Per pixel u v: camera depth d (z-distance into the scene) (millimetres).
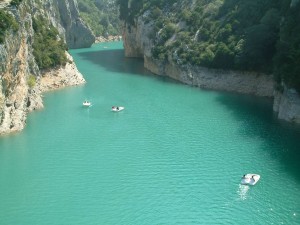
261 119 85688
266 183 59625
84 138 76750
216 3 132375
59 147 72750
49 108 95062
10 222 51594
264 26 104750
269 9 111938
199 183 60031
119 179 61406
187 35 130000
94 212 53406
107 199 56250
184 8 142000
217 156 68312
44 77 113688
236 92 108312
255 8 117375
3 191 58594
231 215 52438
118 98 103375
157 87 115125
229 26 118750
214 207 54188
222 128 80688
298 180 60312
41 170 64500
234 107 94750
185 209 53812
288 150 70062
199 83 115938
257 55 104125
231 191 57875
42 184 60344
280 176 61500
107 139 76125
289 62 86125
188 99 102188
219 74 113625
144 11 152250
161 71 131375
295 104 82875
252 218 51656
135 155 69250
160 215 52688
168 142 74312
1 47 74062
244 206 54188
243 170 63531
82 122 85312
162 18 144750
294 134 76812
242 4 121938
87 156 69125
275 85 93062
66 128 81875
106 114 90438
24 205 55156
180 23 138125
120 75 132125
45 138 76688
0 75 74438
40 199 56469
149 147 72312
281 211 52969
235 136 76438
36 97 95812
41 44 116562
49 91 111125
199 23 131250
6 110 78938
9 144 74062
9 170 64562
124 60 162375
